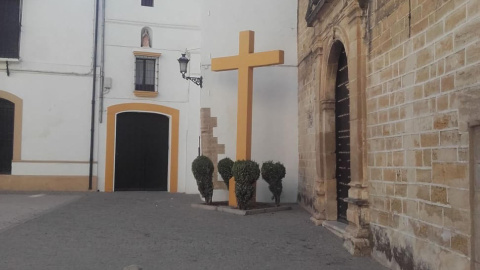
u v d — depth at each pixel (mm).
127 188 14898
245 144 10172
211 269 5250
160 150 15180
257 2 11727
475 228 3656
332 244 6648
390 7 5391
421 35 4617
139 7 14914
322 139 8375
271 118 11508
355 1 6219
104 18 14680
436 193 4281
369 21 6066
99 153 14508
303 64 10688
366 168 6141
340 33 7102
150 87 15023
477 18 3635
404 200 4984
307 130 10148
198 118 14586
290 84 11578
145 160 15125
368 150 6090
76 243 6500
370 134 6020
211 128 11586
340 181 8133
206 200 10727
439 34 4262
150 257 5754
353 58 6402
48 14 14422
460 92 3852
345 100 7824
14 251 5961
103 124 14555
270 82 11578
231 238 7012
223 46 11719
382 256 5559
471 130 3707
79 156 14359
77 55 14500
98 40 14633
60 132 14305
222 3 11789
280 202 11328
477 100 3598
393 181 5277
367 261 5691
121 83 14727
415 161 4730
